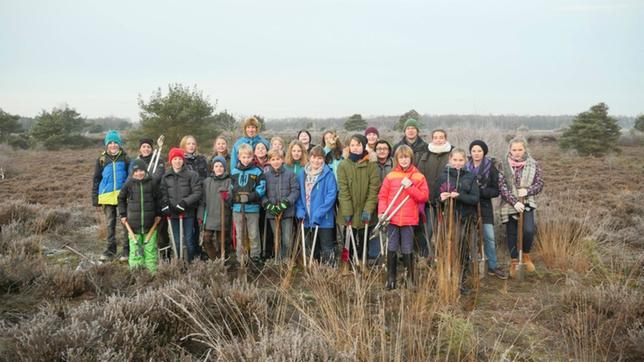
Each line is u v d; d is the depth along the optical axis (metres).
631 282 5.51
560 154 31.02
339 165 6.23
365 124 44.31
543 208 8.43
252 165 6.32
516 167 6.01
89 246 8.04
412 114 22.97
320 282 5.17
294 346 3.20
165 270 5.45
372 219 6.36
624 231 8.01
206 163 7.55
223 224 6.11
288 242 6.39
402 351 3.68
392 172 5.66
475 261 5.38
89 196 15.02
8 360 3.38
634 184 16.31
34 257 6.59
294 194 6.22
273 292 5.19
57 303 4.61
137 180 6.11
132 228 6.14
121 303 4.08
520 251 5.86
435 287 5.16
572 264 6.17
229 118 23.11
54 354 3.32
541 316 4.67
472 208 5.65
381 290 5.26
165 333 3.97
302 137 8.16
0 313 4.51
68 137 43.97
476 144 6.04
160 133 22.56
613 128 30.69
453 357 3.78
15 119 45.47
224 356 3.35
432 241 6.11
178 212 6.21
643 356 3.72
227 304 4.39
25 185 18.28
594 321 4.34
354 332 3.85
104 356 3.19
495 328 4.40
